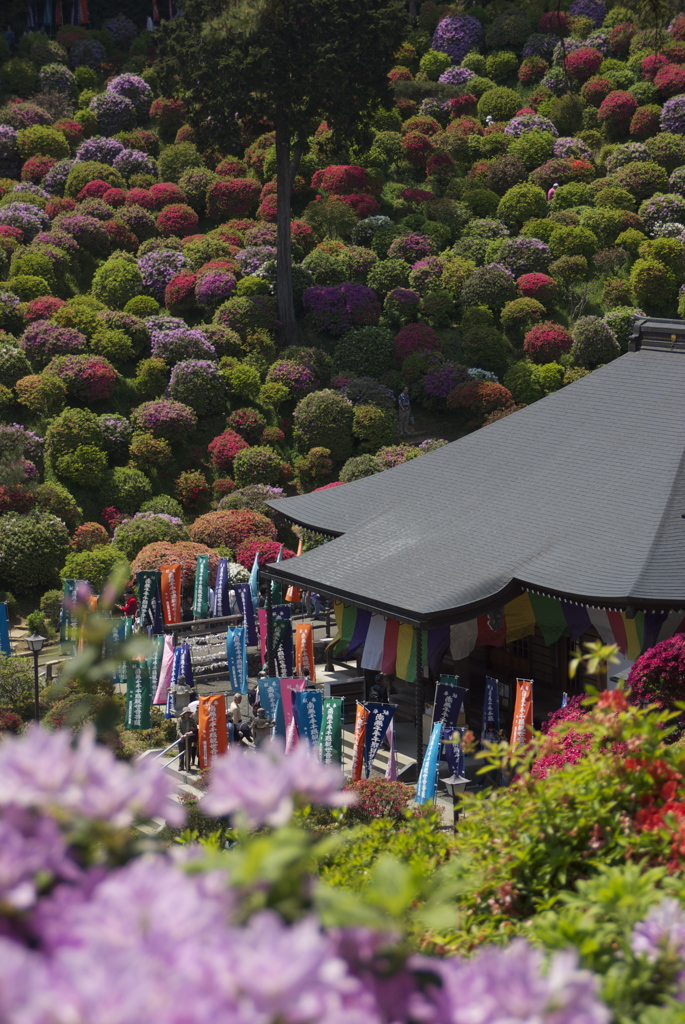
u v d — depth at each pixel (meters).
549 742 7.36
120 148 61.66
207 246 53.75
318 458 44.12
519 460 27.77
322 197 60.03
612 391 28.11
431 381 48.41
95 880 2.72
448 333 52.78
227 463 43.91
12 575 36.50
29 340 45.16
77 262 53.03
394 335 52.00
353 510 29.05
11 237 52.09
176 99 65.69
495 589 22.80
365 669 25.28
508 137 64.31
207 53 46.88
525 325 53.09
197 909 2.47
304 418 45.22
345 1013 2.37
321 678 28.97
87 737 2.97
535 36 71.94
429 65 71.94
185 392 44.94
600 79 66.62
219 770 2.93
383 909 2.96
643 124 62.91
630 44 68.38
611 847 6.31
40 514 37.47
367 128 50.22
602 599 21.05
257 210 59.66
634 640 22.05
